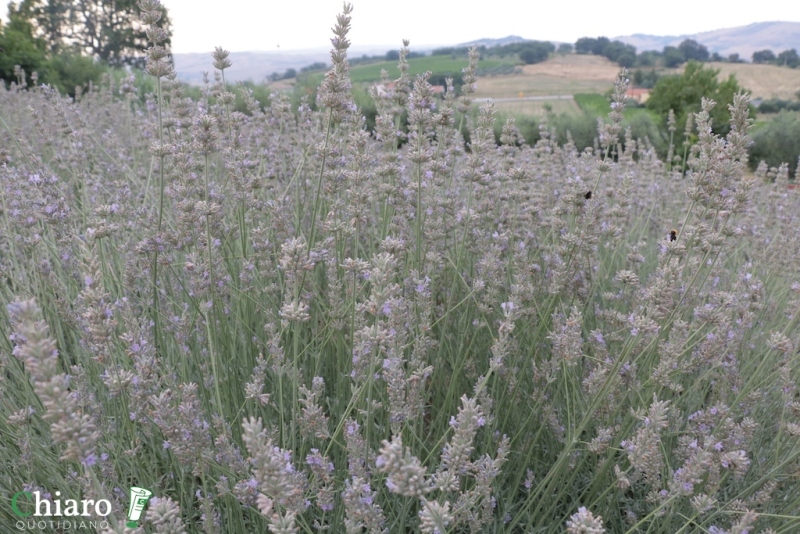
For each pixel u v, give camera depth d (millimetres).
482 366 3379
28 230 2924
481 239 3500
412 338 2822
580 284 3230
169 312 2906
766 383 3150
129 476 2533
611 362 2709
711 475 2258
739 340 2887
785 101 29281
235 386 2779
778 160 13258
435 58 55250
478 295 3328
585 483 2910
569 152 7344
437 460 2645
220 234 3217
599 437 2361
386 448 1396
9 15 26000
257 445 1329
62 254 2865
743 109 2475
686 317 3307
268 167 4473
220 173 5023
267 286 3248
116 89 10766
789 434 2637
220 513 2400
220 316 2840
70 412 1271
